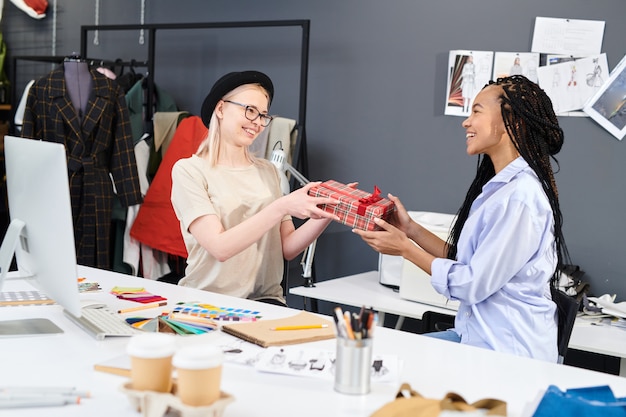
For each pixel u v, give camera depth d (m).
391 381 1.43
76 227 3.71
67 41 4.64
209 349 1.18
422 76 3.52
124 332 1.67
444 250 2.42
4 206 4.40
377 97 3.64
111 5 4.45
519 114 2.06
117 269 3.98
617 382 1.50
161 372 1.21
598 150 3.17
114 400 1.27
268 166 2.57
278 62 3.91
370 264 3.68
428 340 1.75
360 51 3.67
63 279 1.62
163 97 4.06
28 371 1.41
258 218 2.21
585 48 3.18
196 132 3.67
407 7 3.53
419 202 3.56
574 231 3.23
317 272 3.83
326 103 3.78
